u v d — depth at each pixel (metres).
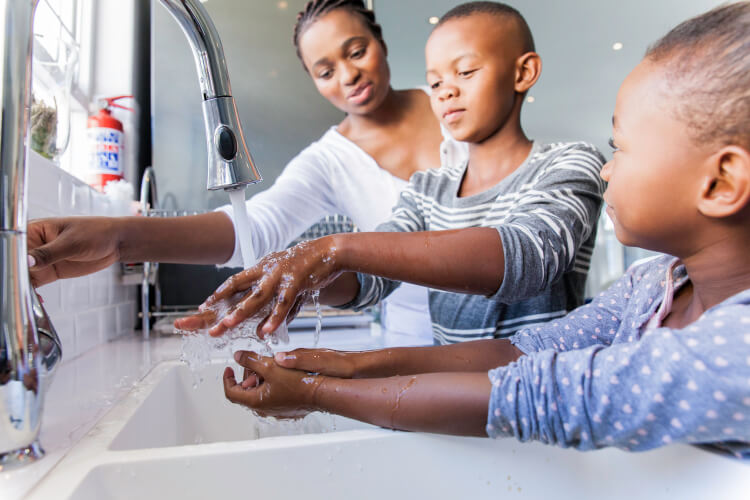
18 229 0.40
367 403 0.47
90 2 1.44
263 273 0.53
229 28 1.63
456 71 0.86
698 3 2.04
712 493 0.39
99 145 1.28
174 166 1.55
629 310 0.57
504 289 0.58
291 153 1.65
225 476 0.43
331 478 0.45
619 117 0.45
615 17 2.07
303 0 1.67
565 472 0.46
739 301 0.38
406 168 1.50
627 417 0.37
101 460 0.42
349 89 1.41
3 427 0.40
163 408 0.80
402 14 1.92
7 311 0.39
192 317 0.51
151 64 1.54
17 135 0.39
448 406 0.43
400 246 0.55
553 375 0.40
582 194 0.72
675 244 0.45
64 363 0.92
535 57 0.87
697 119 0.39
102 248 0.68
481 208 0.89
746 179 0.38
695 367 0.34
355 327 1.53
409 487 0.46
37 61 0.98
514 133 0.91
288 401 0.49
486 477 0.46
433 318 0.96
